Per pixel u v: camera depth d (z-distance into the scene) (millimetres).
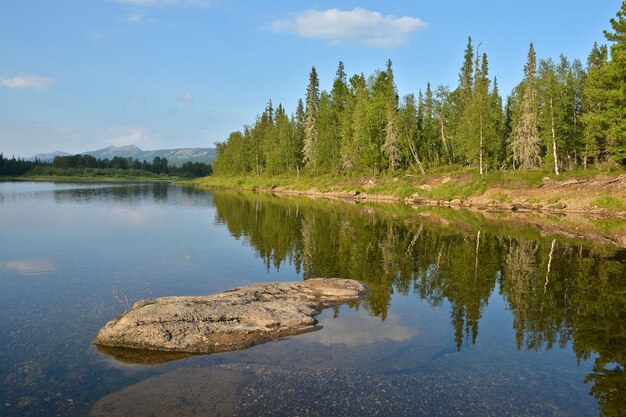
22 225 31922
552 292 15344
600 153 51062
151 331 10258
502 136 69188
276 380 8469
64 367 9078
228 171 136625
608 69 40469
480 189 52500
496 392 8102
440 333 11344
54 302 13672
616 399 7852
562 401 7793
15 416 7215
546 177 47406
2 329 11273
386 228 32406
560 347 10430
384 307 13562
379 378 8617
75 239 26141
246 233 29672
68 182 133750
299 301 13547
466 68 82875
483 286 16188
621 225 32625
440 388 8227
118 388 8172
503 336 11141
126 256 21297
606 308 13531
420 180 63688
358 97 79500
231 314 11531
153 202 55969
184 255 21812
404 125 72312
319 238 27672
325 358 9586
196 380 8477
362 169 76812
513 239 27062
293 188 87375
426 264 20078
